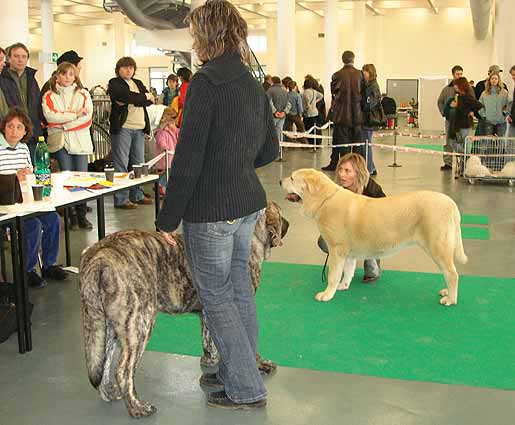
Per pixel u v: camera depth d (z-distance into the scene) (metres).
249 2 24.88
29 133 4.78
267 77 13.71
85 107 6.48
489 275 4.91
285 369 3.26
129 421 2.76
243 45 2.55
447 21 27.36
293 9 17.11
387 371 3.24
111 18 30.23
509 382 3.11
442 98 11.32
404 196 4.18
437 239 4.10
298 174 4.32
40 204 3.74
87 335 2.65
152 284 2.74
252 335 2.86
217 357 3.29
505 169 9.41
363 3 24.41
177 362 3.36
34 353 3.50
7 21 7.64
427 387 3.06
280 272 4.99
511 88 12.16
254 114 2.58
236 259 2.76
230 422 2.75
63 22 31.72
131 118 7.46
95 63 33.22
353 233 4.18
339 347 3.55
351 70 10.20
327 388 3.05
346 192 4.27
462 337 3.69
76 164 6.60
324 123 17.20
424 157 13.61
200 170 2.47
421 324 3.89
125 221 6.90
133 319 2.65
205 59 2.56
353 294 4.46
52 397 2.99
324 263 5.25
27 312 3.49
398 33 28.05
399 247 4.17
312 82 16.41
